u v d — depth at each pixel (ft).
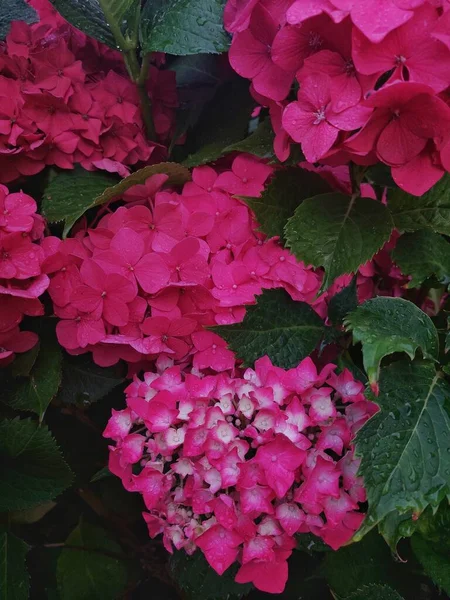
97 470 1.59
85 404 1.44
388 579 1.28
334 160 1.15
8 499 1.36
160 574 1.57
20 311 1.25
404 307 1.13
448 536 1.15
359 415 1.14
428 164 1.08
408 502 0.99
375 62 0.99
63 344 1.28
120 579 1.51
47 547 1.62
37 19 1.44
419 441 1.02
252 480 1.08
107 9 1.34
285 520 1.10
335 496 1.06
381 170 1.37
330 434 1.11
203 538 1.11
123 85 1.44
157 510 1.19
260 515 1.15
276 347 1.25
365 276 1.42
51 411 1.57
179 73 1.58
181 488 1.18
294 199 1.33
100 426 1.57
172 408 1.18
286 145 1.22
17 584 1.39
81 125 1.38
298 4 1.01
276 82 1.21
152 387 1.22
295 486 1.13
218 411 1.13
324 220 1.24
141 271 1.26
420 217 1.32
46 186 1.41
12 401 1.29
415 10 0.97
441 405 1.06
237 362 1.30
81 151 1.40
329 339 1.27
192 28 1.35
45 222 1.33
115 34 1.39
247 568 1.15
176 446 1.15
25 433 1.33
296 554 1.41
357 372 1.24
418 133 1.03
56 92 1.37
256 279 1.30
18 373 1.29
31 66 1.39
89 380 1.37
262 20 1.17
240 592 1.27
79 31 1.51
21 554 1.41
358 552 1.29
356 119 1.04
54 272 1.28
